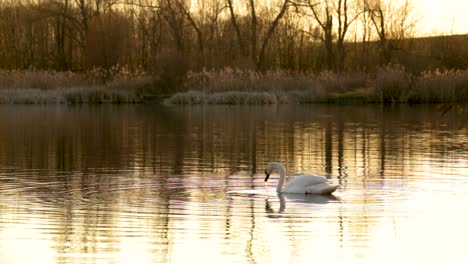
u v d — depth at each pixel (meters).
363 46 61.16
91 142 25.12
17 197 14.53
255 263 10.03
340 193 15.09
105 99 47.03
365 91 48.56
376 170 18.44
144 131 29.22
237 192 15.25
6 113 38.47
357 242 11.12
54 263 10.01
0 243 11.00
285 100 46.69
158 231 11.71
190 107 43.69
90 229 11.80
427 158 20.80
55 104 45.81
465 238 11.33
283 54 60.31
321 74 49.75
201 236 11.43
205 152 22.38
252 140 25.91
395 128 30.92
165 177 17.22
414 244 11.01
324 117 36.94
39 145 24.17
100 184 16.16
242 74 47.72
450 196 14.67
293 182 15.17
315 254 10.49
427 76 46.53
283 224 12.23
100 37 51.88
